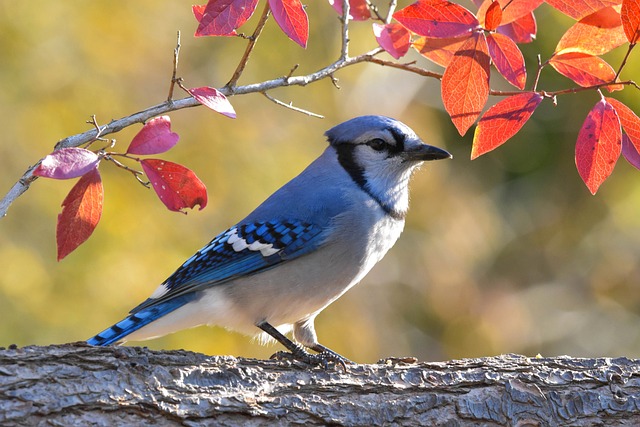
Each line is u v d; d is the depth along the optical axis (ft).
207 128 44.80
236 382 18.45
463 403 18.94
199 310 22.75
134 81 45.83
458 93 19.21
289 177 44.91
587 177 19.48
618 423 19.15
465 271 54.29
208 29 17.70
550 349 55.93
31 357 17.35
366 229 23.22
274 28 47.29
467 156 58.95
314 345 23.94
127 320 22.06
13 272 40.29
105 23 45.85
